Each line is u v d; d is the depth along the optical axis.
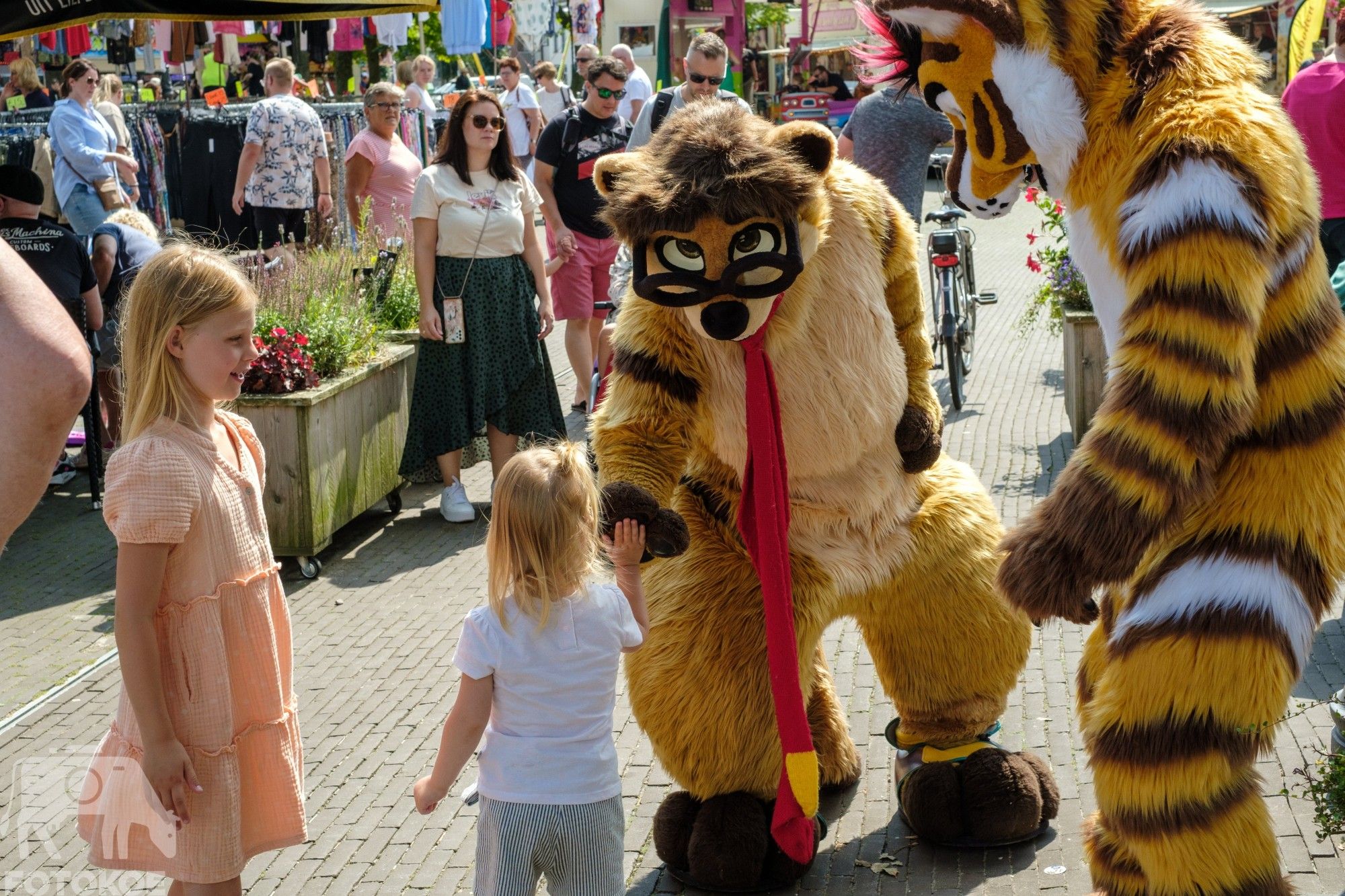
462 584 6.57
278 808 3.31
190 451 3.12
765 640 3.68
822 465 3.70
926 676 3.99
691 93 7.78
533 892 3.22
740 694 3.66
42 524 7.75
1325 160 7.55
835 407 3.63
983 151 3.23
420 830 4.33
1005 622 3.96
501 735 3.19
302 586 6.61
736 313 3.29
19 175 7.36
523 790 3.15
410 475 7.56
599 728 3.22
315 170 12.34
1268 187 2.85
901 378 3.81
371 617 6.18
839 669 5.31
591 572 3.28
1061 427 8.55
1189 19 3.07
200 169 13.09
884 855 3.97
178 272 3.11
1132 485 2.82
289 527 6.65
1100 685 3.04
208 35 17.42
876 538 3.83
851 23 29.05
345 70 20.41
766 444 3.47
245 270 7.75
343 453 6.99
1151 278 2.84
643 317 3.61
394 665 5.62
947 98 3.26
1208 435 2.78
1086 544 2.89
